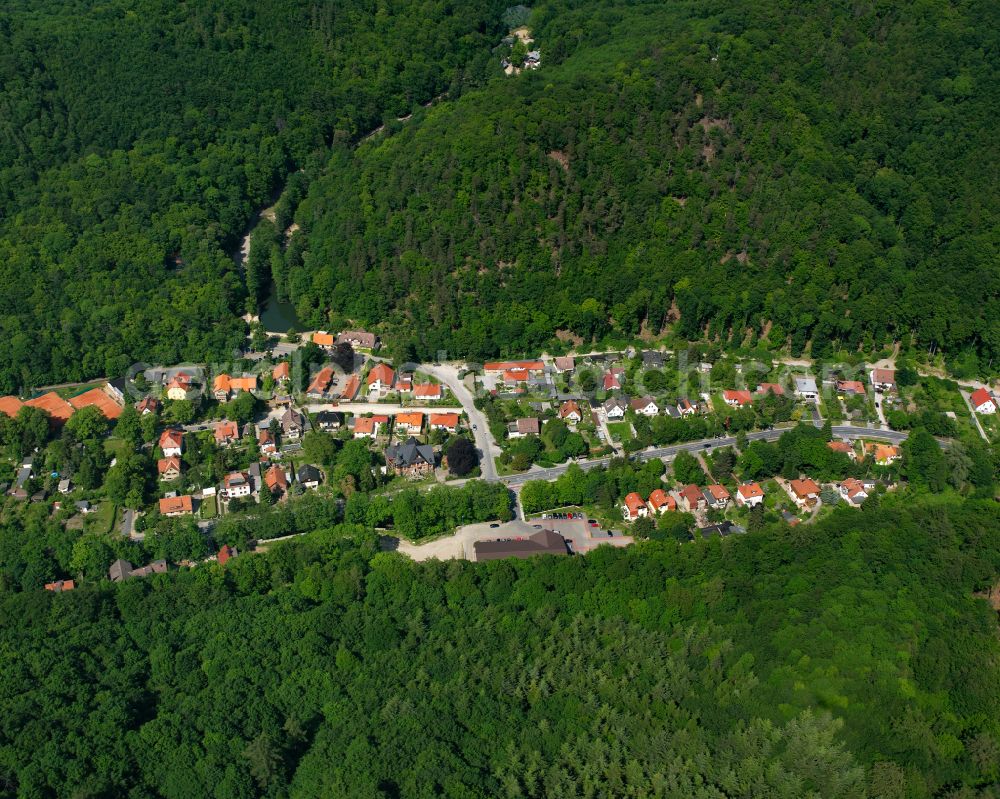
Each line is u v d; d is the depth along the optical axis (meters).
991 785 198.75
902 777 194.88
